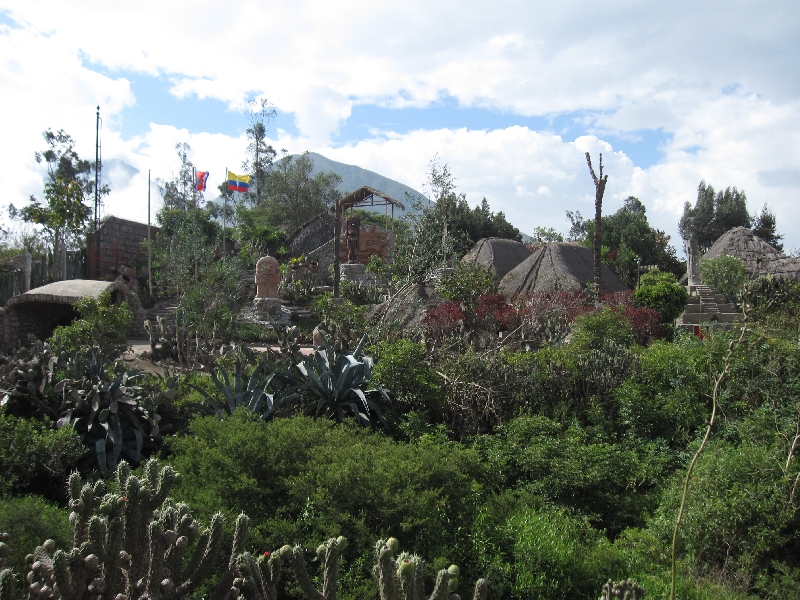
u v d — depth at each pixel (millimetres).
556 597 4566
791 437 6012
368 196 36562
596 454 6445
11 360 7445
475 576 4480
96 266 27297
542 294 14359
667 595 4594
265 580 2723
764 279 6422
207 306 13781
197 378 9195
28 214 31234
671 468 6785
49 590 2373
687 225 50344
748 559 5133
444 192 15688
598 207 18625
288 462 4996
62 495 5918
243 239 38656
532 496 5809
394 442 6605
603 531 5781
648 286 17906
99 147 35312
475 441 7168
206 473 4949
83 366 7121
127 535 2623
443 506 4727
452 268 13812
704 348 8562
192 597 3771
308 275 26844
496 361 8445
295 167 57719
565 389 8383
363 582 4047
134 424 6883
